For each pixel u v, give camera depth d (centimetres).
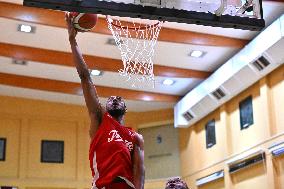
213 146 1708
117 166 368
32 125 1845
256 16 717
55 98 1859
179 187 652
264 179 1421
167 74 1599
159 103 1892
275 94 1414
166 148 1922
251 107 1518
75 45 415
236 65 1481
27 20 1266
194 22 696
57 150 1853
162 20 689
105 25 1318
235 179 1568
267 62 1376
